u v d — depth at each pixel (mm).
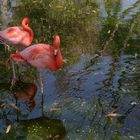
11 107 3221
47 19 5184
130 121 2955
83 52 4129
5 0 5453
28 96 3359
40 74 3684
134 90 3348
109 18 5094
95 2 5750
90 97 3283
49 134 2855
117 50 4121
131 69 3688
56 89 3422
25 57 3443
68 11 5449
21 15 5336
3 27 4887
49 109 3160
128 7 5422
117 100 3225
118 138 2758
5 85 3537
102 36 4543
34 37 4625
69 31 4777
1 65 3900
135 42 4301
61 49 4242
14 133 2900
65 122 2980
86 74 3641
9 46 4281
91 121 2971
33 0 5859
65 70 3736
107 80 3514
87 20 5090
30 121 3025
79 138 2785
